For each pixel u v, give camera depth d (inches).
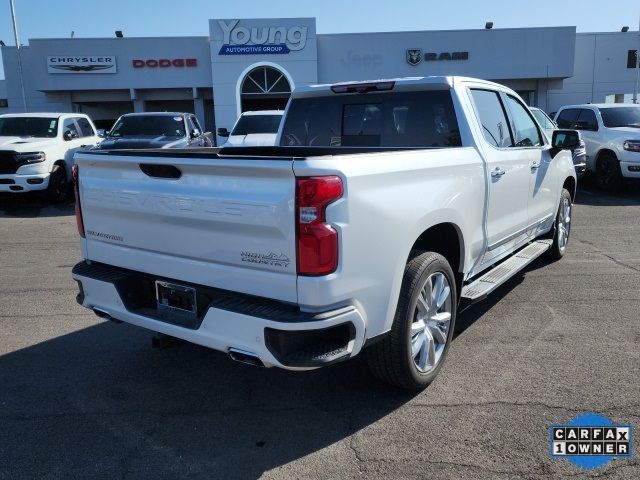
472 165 161.0
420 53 1196.5
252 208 113.4
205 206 120.4
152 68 1224.2
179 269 129.1
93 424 134.7
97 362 169.0
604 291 225.9
